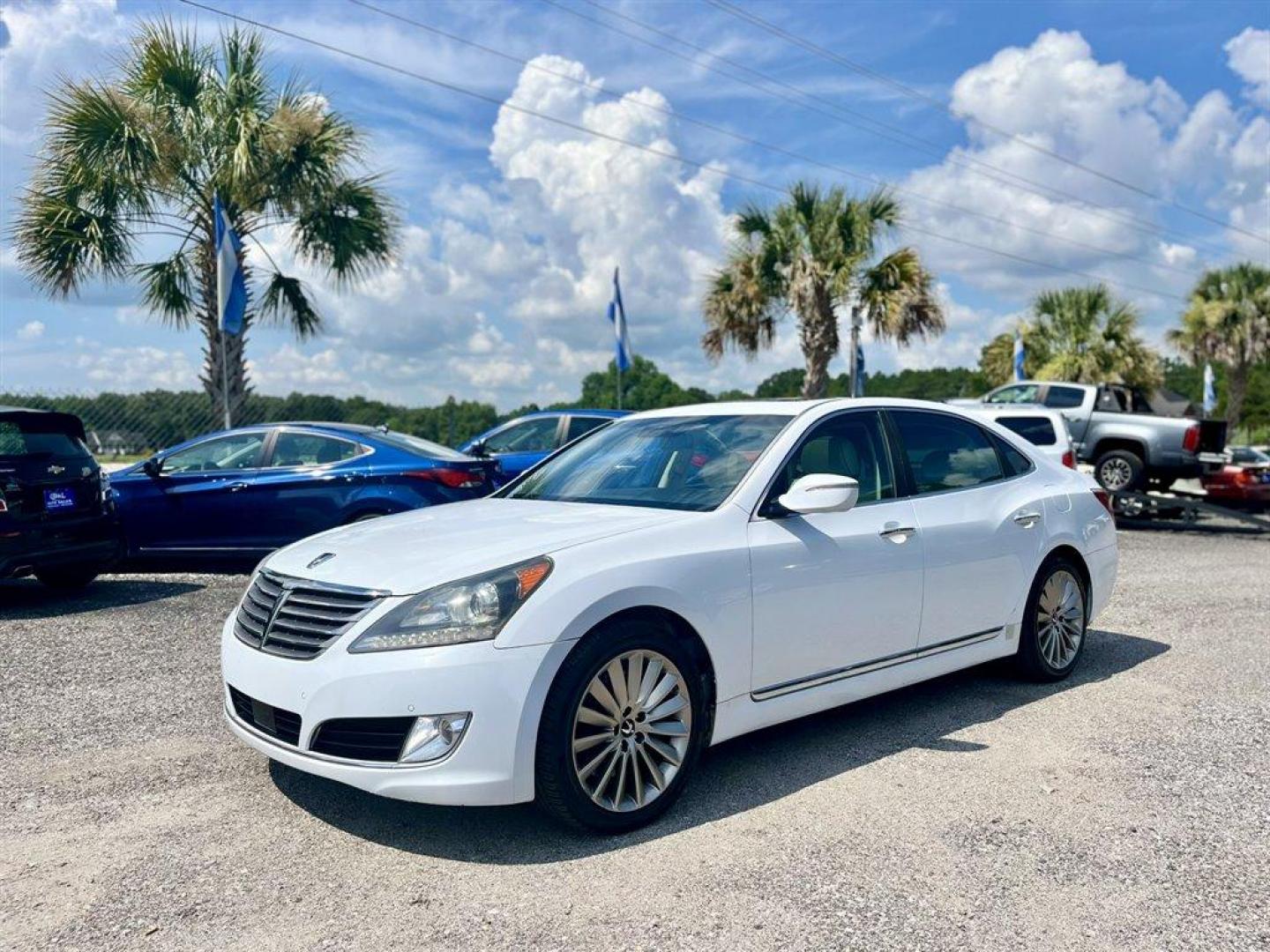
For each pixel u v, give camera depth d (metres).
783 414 4.44
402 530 3.88
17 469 6.78
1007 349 33.38
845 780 3.86
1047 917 2.82
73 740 4.29
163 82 13.01
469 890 2.96
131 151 12.60
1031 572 5.06
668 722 3.51
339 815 3.50
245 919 2.79
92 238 12.70
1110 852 3.24
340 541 3.81
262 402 13.67
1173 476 14.66
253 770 3.94
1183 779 3.89
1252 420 56.75
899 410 4.80
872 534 4.24
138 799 3.65
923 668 4.52
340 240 14.13
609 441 4.89
